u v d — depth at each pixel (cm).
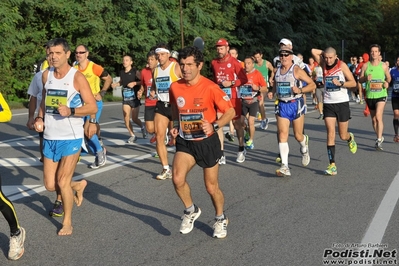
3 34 2478
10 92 2681
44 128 654
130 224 688
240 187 886
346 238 625
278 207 760
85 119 1017
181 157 614
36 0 2636
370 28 6009
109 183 918
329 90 998
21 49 2662
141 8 2986
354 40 5459
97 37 2886
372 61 1255
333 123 993
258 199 805
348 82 984
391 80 1319
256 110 1268
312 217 709
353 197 812
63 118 638
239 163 1102
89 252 589
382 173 987
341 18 4747
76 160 649
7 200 561
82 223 693
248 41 3941
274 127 1689
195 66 596
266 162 1111
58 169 645
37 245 612
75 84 638
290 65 948
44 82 661
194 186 888
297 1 4253
